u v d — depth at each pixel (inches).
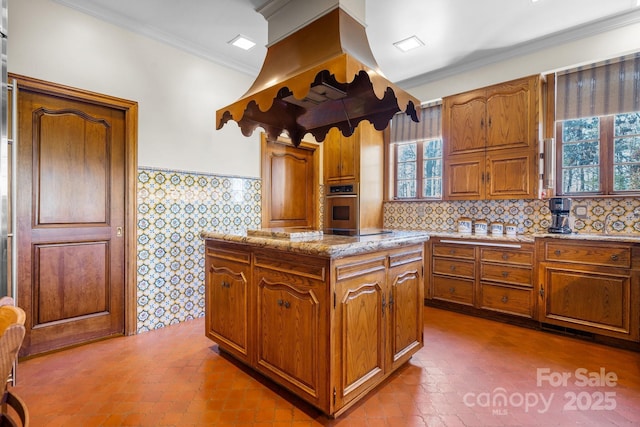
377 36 122.6
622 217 116.0
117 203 111.5
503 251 123.5
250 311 82.8
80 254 104.0
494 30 119.0
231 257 89.2
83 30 101.6
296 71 81.4
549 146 126.4
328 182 182.2
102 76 105.4
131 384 80.4
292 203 172.7
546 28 118.0
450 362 91.6
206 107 133.7
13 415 68.3
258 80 94.3
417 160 173.8
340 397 65.6
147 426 65.1
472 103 142.5
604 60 117.9
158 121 119.1
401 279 83.4
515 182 130.7
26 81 90.8
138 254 113.9
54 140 98.7
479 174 140.1
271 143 161.6
